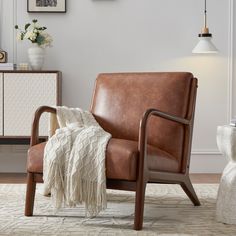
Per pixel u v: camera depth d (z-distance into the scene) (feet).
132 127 11.83
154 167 10.37
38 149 10.53
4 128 16.47
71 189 10.09
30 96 16.40
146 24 17.57
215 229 9.89
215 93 17.67
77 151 10.16
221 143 10.76
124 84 12.27
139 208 9.79
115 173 9.89
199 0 17.58
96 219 10.62
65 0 17.42
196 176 17.01
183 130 11.50
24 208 11.59
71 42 17.52
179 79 11.78
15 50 17.52
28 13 17.51
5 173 17.51
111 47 17.57
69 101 17.57
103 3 17.53
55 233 9.47
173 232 9.61
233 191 10.35
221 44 17.62
